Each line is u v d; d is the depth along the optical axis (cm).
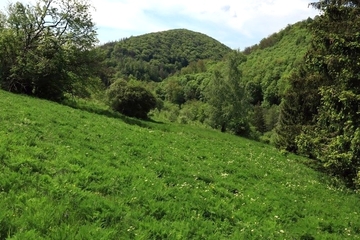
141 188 935
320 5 2117
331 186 1755
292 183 1588
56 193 733
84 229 595
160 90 15875
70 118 1983
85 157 1099
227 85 6156
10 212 584
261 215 991
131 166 1170
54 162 938
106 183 892
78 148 1218
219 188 1166
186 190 1030
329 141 1950
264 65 13212
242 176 1498
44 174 832
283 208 1108
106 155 1234
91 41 3850
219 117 6056
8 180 726
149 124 3466
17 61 3469
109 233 609
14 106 1895
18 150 962
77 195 750
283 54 13438
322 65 1806
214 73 6334
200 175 1280
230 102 6053
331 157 1752
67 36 3684
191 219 802
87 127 1786
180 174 1242
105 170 1008
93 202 729
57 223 600
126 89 4300
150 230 685
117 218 701
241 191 1218
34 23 3622
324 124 1986
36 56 3472
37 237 532
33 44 3656
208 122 6191
